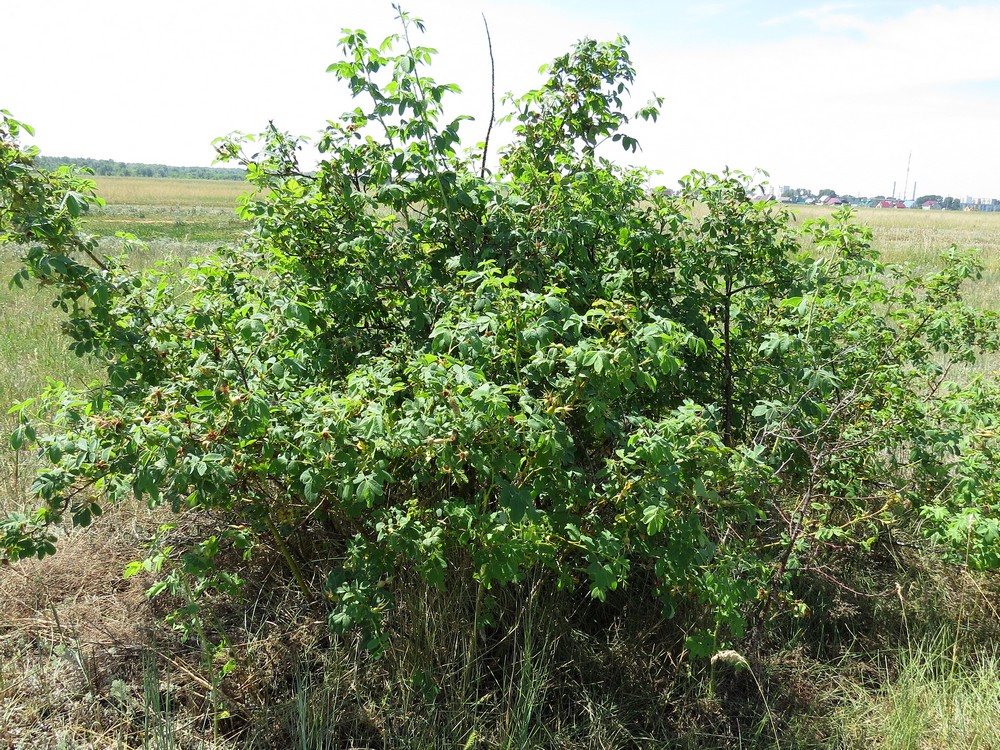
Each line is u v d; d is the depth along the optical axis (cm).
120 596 377
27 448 469
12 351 775
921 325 454
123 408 291
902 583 402
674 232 427
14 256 1490
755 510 308
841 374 430
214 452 261
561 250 381
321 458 257
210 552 310
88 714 301
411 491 316
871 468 408
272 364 296
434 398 259
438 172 364
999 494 348
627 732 304
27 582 379
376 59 354
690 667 336
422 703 304
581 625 357
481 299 296
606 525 319
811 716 322
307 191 379
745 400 439
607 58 441
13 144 295
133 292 319
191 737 293
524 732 284
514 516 250
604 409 278
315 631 340
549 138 443
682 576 290
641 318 368
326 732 290
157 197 5794
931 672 337
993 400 418
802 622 379
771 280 446
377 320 389
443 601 317
